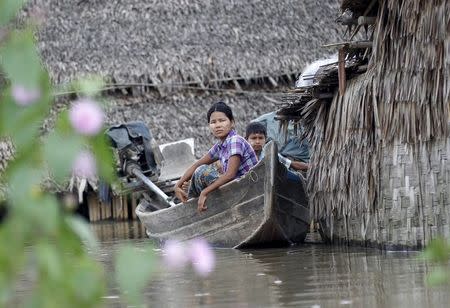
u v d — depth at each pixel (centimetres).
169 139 3195
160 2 3506
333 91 1556
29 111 338
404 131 1264
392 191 1306
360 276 1045
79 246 348
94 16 3478
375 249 1382
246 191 1570
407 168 1265
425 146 1229
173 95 3325
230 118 1655
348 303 838
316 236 1812
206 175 1652
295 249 1518
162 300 903
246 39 3453
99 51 3372
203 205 1633
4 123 337
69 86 363
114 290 969
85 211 3400
